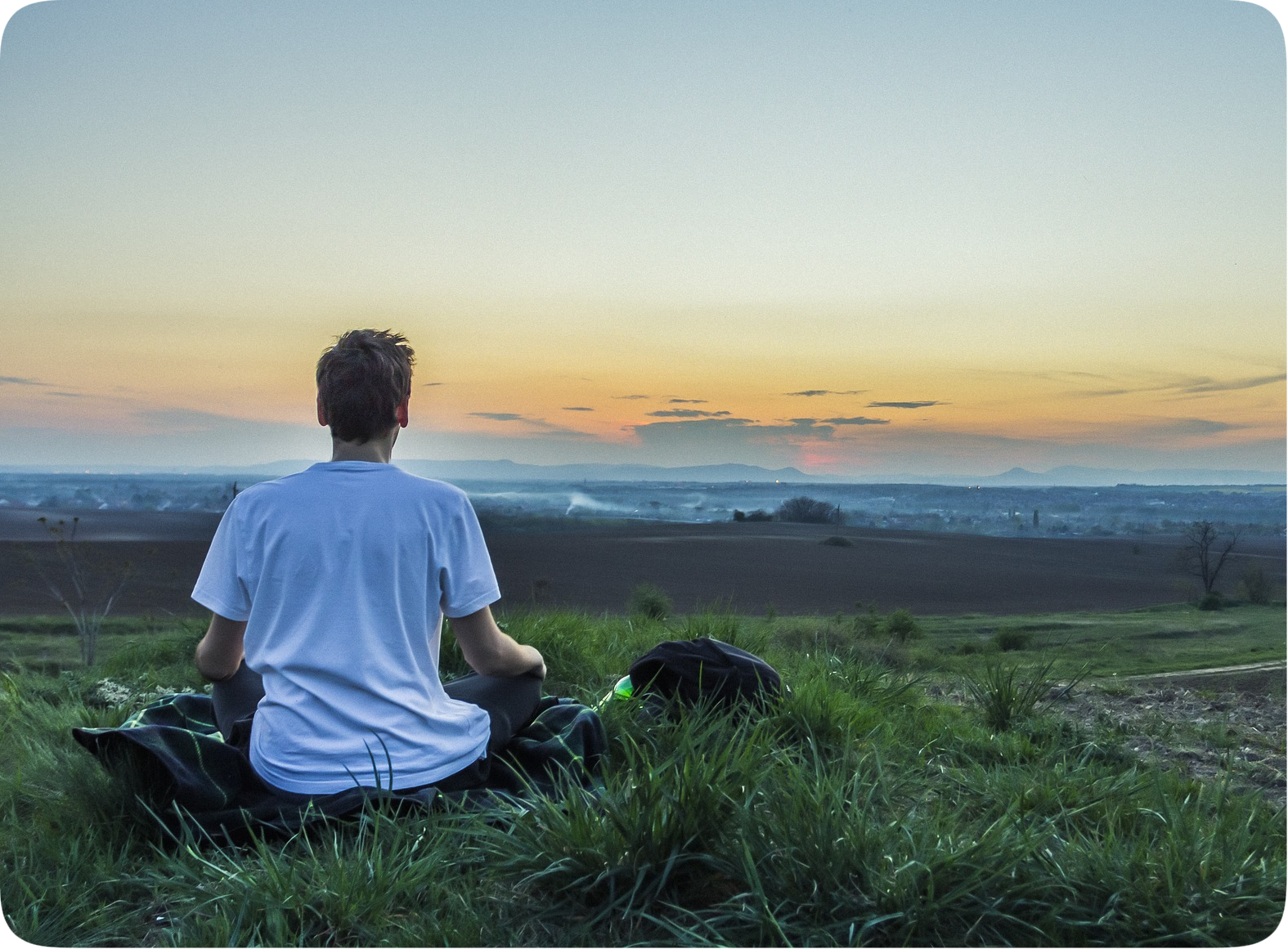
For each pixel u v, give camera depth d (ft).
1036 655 37.81
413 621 7.54
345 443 7.77
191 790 7.02
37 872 6.60
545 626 16.51
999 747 12.34
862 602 158.10
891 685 14.82
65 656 20.17
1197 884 6.20
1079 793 9.12
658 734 9.48
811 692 11.03
